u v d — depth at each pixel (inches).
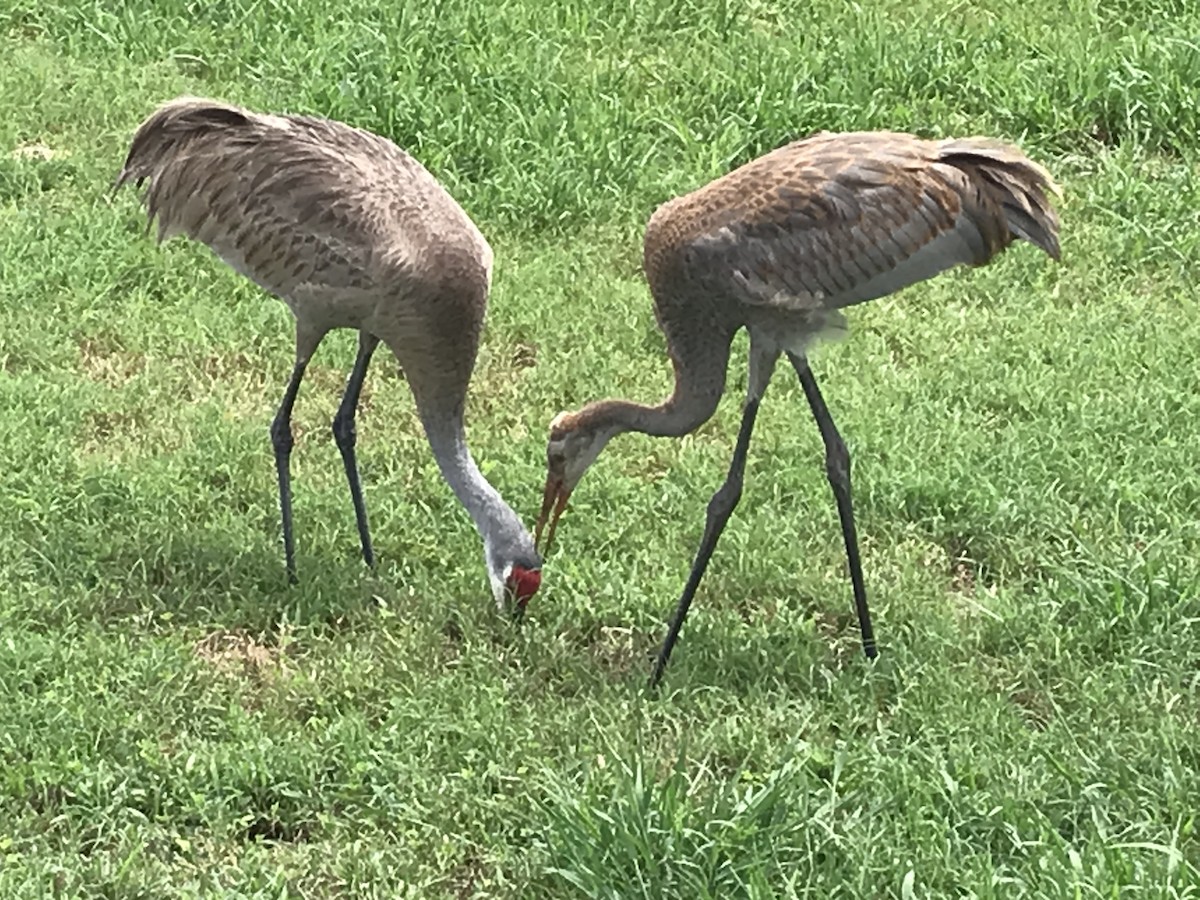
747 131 388.2
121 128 383.6
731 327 247.4
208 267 345.7
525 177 367.9
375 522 278.8
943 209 239.8
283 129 270.1
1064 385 316.5
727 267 240.4
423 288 260.5
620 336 329.4
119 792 217.3
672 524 279.9
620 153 379.2
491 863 211.8
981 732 232.4
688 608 248.2
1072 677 244.8
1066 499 285.6
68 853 208.7
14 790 217.9
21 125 382.3
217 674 241.3
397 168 271.7
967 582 273.7
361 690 240.4
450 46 409.7
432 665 247.4
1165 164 389.1
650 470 297.6
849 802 218.8
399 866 209.0
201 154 271.4
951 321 338.6
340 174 265.3
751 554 270.2
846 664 251.6
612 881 200.7
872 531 281.9
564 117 384.8
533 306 336.5
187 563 263.6
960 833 214.4
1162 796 219.0
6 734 224.4
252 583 262.1
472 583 264.7
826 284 240.1
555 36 422.6
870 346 329.7
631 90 404.5
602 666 251.8
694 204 245.6
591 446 258.1
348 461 270.1
